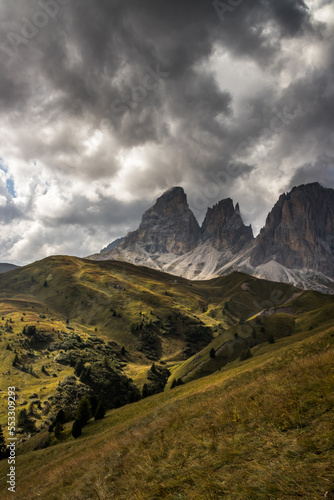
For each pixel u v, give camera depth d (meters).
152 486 10.05
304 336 81.62
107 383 117.56
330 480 6.21
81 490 14.24
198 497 7.76
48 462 44.31
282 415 10.93
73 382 113.00
